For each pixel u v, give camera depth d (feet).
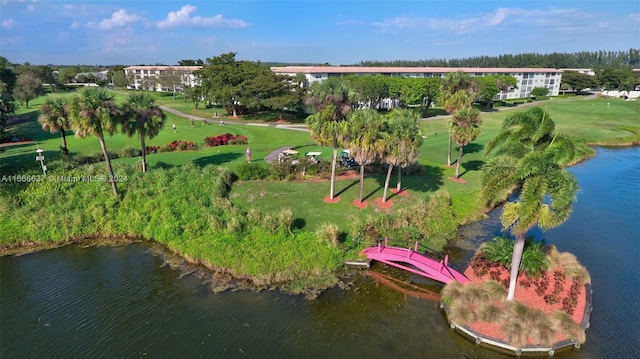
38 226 102.99
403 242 97.71
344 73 338.13
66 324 71.46
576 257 92.48
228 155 158.81
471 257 92.99
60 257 94.99
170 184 119.55
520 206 61.26
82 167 128.16
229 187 123.03
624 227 109.40
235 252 89.71
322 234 92.58
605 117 287.69
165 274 86.94
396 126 102.22
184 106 353.10
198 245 93.81
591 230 107.55
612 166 172.14
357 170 138.31
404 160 103.30
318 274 85.10
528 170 59.82
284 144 185.88
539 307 70.49
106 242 101.71
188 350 64.59
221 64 301.63
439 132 225.97
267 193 118.11
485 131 230.07
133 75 519.60
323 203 112.06
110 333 68.90
